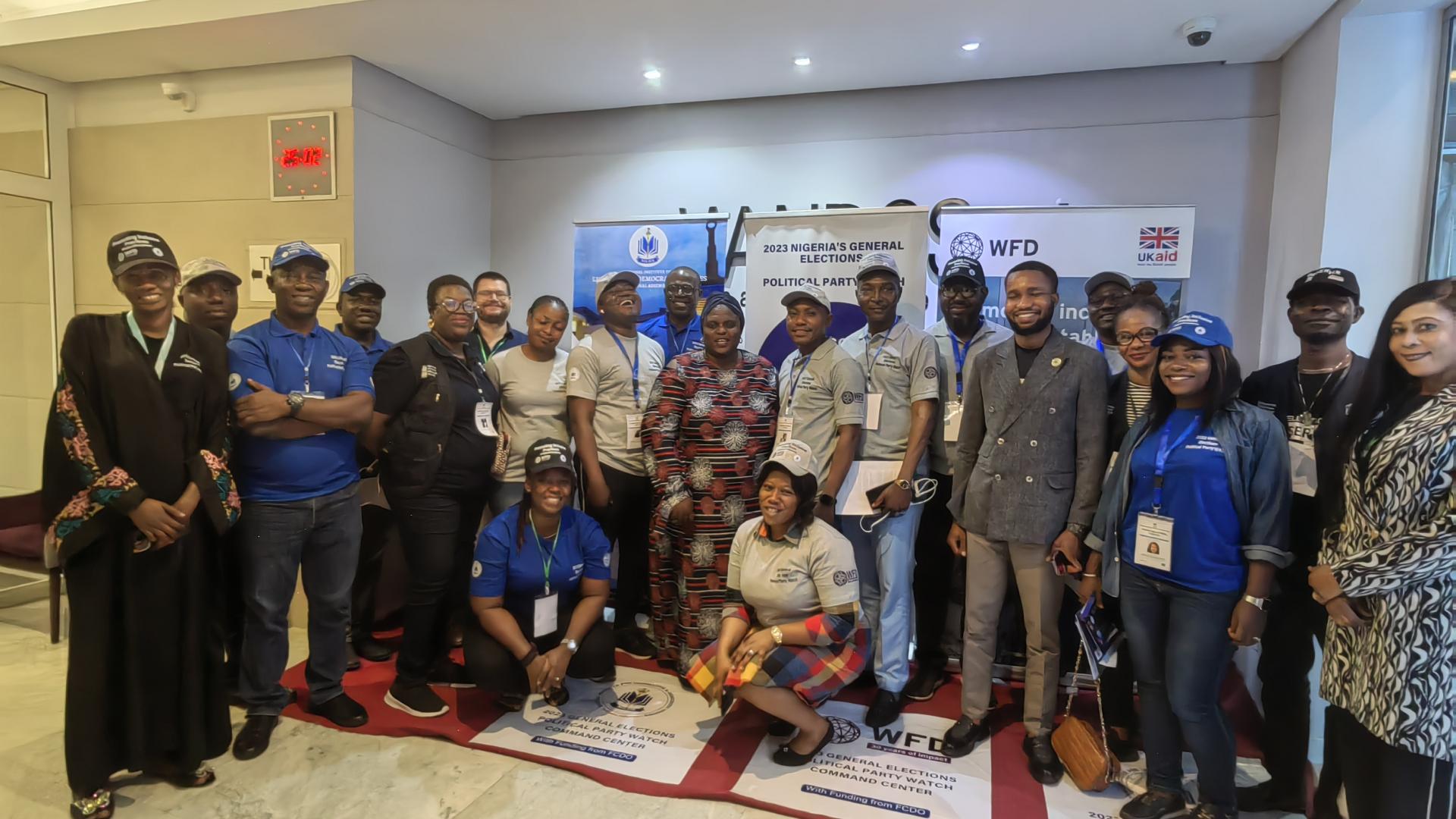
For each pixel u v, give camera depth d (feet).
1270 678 7.06
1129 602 6.73
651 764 7.72
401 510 8.80
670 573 9.74
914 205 12.00
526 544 8.58
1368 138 9.42
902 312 10.96
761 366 9.52
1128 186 12.25
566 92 13.52
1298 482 6.95
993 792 7.27
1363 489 5.30
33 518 12.03
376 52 11.60
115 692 6.81
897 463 8.75
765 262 11.51
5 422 13.70
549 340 9.93
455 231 14.51
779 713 7.56
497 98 13.92
